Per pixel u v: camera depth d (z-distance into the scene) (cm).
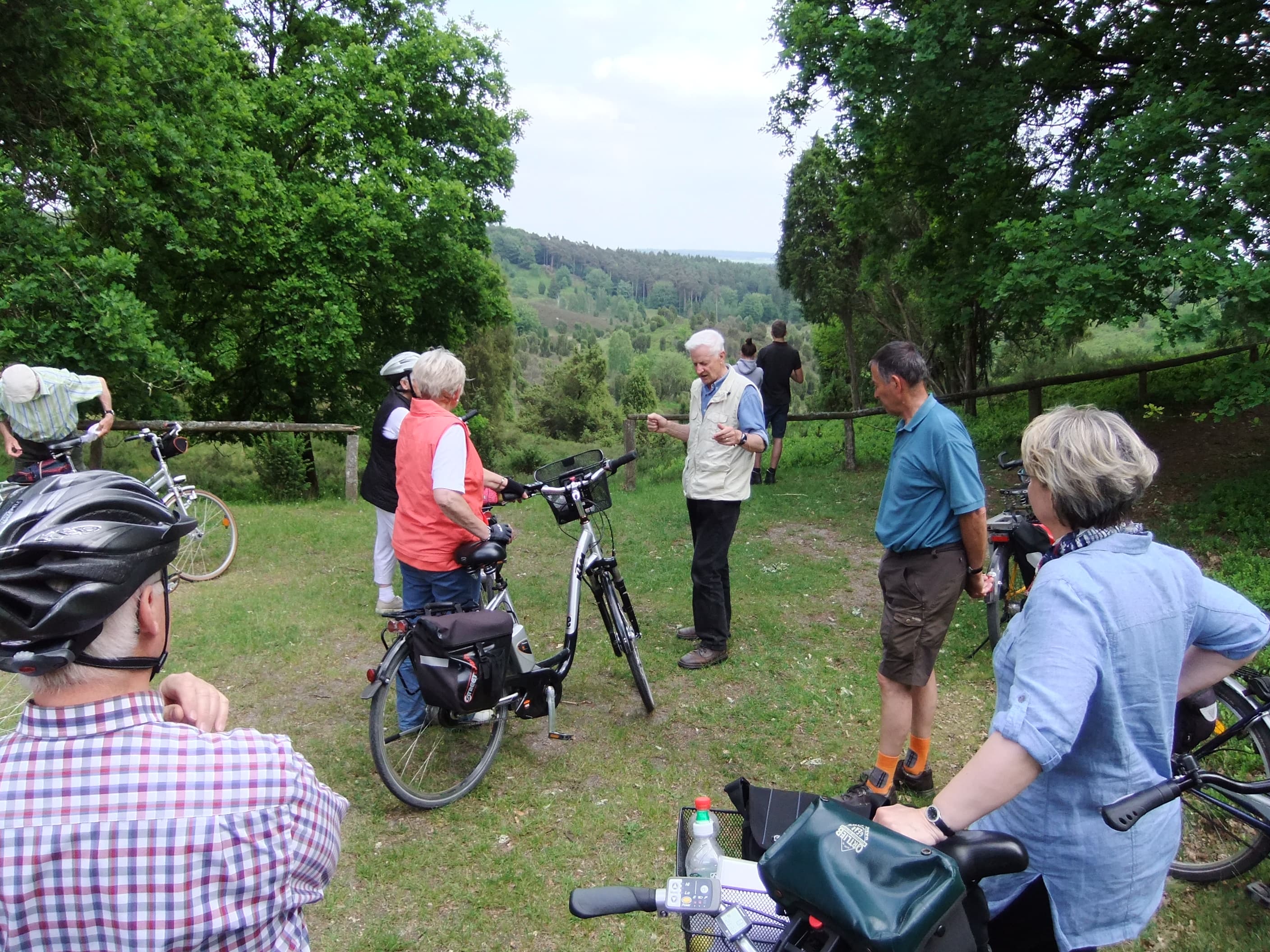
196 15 1330
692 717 435
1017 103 902
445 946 279
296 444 1507
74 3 905
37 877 109
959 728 421
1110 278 683
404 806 355
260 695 455
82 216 1049
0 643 110
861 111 960
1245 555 607
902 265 1192
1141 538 172
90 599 109
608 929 286
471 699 328
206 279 1583
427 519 364
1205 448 928
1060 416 177
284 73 1778
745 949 148
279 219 1471
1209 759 336
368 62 1656
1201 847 314
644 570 690
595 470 425
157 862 110
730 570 680
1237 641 178
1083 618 162
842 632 553
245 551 727
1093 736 169
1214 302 645
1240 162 671
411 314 1733
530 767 385
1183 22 867
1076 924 177
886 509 336
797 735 418
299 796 121
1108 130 892
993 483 966
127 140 1029
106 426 530
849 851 137
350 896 301
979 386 2533
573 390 7881
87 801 111
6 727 359
